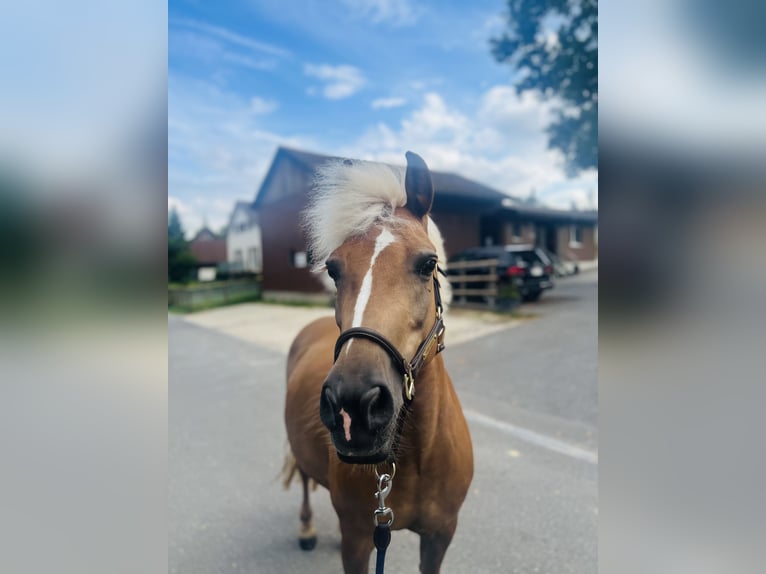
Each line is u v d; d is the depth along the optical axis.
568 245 19.92
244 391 5.60
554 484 3.03
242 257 28.09
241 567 2.40
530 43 12.70
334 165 1.55
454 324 8.55
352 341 1.23
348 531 1.67
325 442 1.83
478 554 2.40
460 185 15.70
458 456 1.64
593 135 12.78
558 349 6.30
